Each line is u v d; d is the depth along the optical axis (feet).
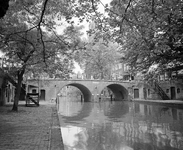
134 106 92.07
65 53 46.34
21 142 19.30
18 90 51.03
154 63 50.44
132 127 36.70
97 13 26.30
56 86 120.06
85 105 104.32
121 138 28.30
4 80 72.13
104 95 222.69
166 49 36.45
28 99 77.71
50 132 24.17
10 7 35.78
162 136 29.40
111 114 59.21
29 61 47.67
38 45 42.93
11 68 49.16
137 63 51.08
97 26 27.68
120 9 27.81
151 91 132.05
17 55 47.26
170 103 81.15
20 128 26.81
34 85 113.09
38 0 34.58
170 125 38.50
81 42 48.44
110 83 140.77
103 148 23.84
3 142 19.30
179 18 35.47
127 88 147.54
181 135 30.01
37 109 56.80
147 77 56.13
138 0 30.45
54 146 17.88
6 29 38.96
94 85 135.33
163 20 34.99
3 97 73.87
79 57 52.65
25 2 34.55
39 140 20.13
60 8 31.68
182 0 29.94
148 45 38.14
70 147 24.23
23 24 43.34
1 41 36.11
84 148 23.77
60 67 50.85
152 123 41.06
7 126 28.35
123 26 29.91
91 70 172.24
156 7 31.07
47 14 36.22
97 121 44.47
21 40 41.65
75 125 38.93
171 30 36.83
